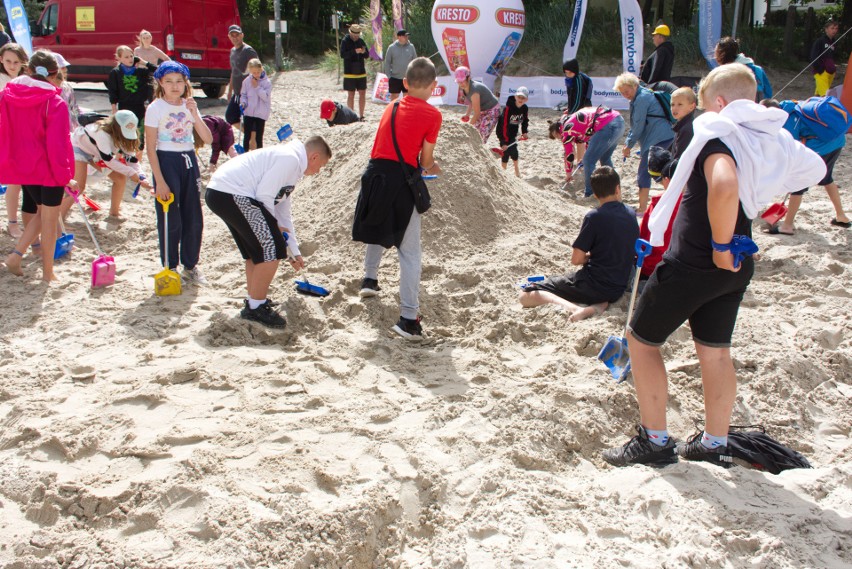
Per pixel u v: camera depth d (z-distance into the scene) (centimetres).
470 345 481
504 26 1730
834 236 732
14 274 591
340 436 366
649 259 538
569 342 479
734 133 303
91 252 659
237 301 548
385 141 468
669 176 534
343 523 301
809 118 732
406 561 300
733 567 281
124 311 526
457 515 321
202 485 321
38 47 1755
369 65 2069
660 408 349
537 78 1744
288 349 477
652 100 798
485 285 562
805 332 500
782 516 307
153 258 656
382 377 436
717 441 347
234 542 288
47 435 356
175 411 389
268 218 484
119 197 745
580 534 305
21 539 295
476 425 380
